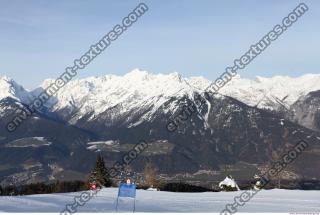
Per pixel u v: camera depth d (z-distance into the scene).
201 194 44.78
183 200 37.22
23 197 35.84
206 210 29.92
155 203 34.12
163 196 41.00
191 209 30.44
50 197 36.38
